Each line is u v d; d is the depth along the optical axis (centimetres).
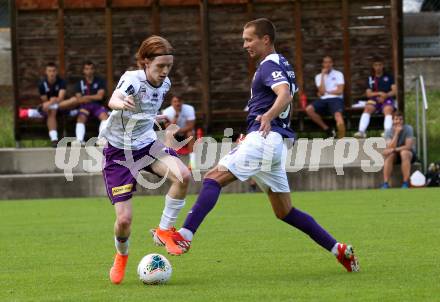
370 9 5400
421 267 2119
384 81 5228
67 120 5312
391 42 5394
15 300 1798
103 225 3391
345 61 5406
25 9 5362
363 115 5216
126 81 1961
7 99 6359
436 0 7031
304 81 5419
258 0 5406
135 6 5406
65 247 2725
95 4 5381
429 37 6525
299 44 5409
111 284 1986
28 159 5150
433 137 5850
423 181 4941
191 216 1983
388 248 2488
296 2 5400
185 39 5419
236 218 3503
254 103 2056
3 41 6481
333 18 5412
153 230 2003
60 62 5397
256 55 2072
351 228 3020
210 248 2598
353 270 2072
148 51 1972
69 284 2002
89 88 5234
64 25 5394
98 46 5409
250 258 2369
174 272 2147
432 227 2995
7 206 4462
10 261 2430
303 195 4581
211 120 5397
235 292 1823
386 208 3728
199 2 5388
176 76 5419
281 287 1877
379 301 1688
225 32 5412
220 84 5419
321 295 1764
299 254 2427
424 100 5312
